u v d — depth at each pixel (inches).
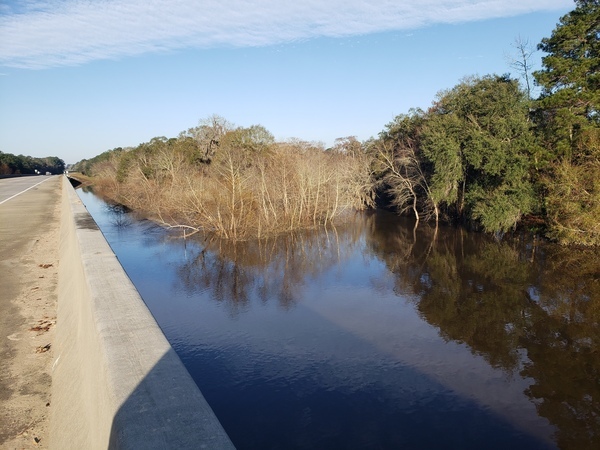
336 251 995.9
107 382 116.6
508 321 559.2
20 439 187.0
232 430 339.0
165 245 1012.5
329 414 359.3
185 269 816.9
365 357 458.3
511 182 1018.7
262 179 1163.3
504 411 365.1
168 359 125.6
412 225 1342.3
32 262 498.6
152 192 1599.4
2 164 3390.7
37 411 208.2
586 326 539.5
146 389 107.9
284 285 722.2
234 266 846.5
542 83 1028.5
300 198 1279.5
